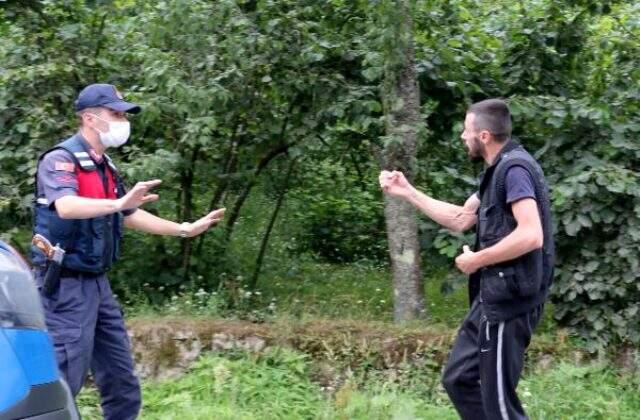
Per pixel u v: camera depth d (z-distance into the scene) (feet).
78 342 13.80
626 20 22.53
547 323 20.47
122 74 22.61
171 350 18.52
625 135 19.67
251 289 24.40
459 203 21.25
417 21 22.18
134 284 22.85
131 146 21.38
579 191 18.37
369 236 30.76
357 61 22.15
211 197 24.09
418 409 16.99
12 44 21.89
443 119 22.25
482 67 22.71
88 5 21.22
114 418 15.03
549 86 22.47
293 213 30.12
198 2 20.15
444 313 22.76
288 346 18.53
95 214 13.21
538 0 22.58
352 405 16.75
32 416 9.50
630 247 18.62
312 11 22.16
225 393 17.33
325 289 26.11
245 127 22.85
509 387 13.50
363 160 26.17
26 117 20.94
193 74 20.88
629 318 18.69
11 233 21.18
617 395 17.48
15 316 10.02
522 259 13.05
